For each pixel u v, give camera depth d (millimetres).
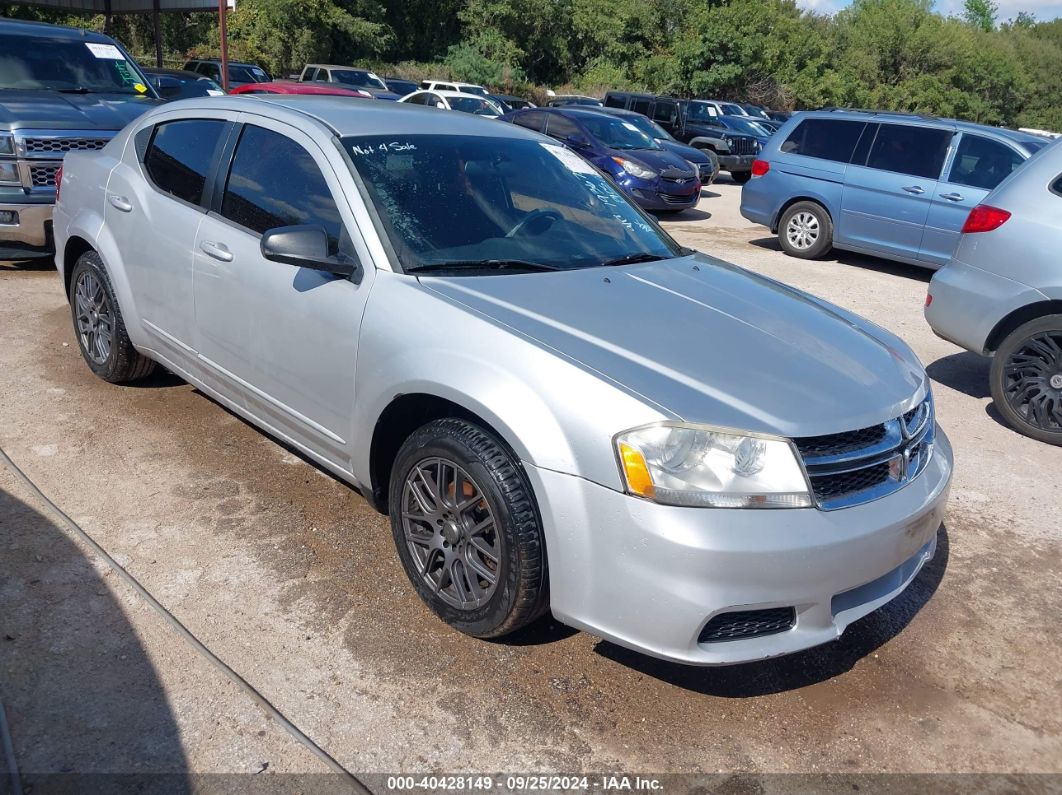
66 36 8445
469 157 3729
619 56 46562
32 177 6672
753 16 42719
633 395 2496
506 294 3031
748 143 20562
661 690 2803
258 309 3500
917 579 3609
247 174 3734
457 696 2693
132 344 4539
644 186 12945
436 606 2977
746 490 2430
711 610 2393
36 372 4953
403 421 3152
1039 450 5090
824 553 2469
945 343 7316
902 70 59500
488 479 2668
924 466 2979
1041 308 5148
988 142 9195
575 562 2525
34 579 3059
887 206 9828
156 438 4250
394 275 3088
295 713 2566
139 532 3426
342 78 23859
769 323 3182
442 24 42969
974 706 2861
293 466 4078
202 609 2992
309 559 3342
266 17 35062
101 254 4457
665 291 3320
